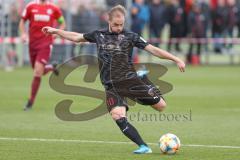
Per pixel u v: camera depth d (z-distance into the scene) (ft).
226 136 118.21
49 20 160.15
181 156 96.73
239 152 101.14
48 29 104.27
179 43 318.86
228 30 318.24
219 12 315.99
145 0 322.96
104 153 99.25
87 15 303.07
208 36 334.24
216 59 354.13
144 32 361.51
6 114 147.74
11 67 292.20
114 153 99.19
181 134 120.47
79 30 301.63
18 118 140.87
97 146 106.11
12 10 288.10
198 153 99.86
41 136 116.47
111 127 128.16
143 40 100.73
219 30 317.83
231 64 325.01
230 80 243.60
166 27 397.39
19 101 173.58
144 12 298.35
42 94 191.83
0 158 94.79
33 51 159.43
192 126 130.82
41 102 171.22
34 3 160.15
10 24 289.12
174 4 310.24
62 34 104.01
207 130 125.49
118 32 100.94
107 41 100.99
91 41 102.73
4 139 112.78
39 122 134.82
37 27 159.12
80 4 303.27
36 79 156.56
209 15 317.22
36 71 156.76
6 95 188.34
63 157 95.86
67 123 133.80
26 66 299.79
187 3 311.47
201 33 314.14
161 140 98.68
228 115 148.15
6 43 290.15
